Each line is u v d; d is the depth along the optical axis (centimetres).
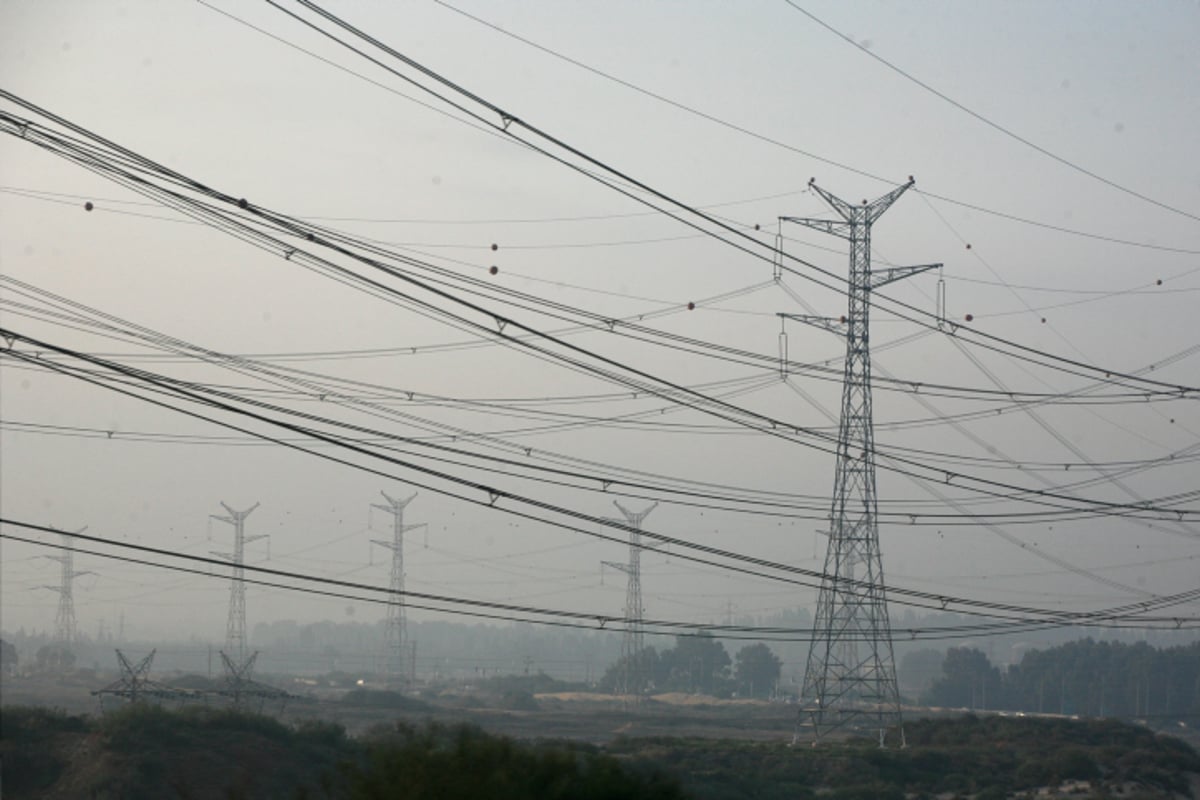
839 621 6341
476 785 2686
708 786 5303
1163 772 6938
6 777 5006
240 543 13012
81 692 11975
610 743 7450
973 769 6869
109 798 4697
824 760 6488
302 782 5091
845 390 6059
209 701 8544
